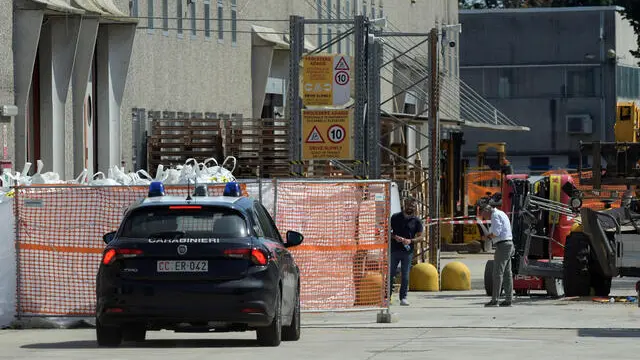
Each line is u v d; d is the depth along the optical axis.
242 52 118.44
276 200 55.53
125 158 95.19
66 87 84.81
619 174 72.62
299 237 44.84
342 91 83.38
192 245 40.25
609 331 49.28
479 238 127.69
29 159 82.38
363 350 41.88
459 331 49.78
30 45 78.00
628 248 67.69
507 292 64.12
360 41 85.12
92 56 86.50
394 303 68.06
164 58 102.94
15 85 77.69
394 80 164.12
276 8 127.25
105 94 93.00
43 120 83.69
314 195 55.75
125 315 40.22
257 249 40.50
